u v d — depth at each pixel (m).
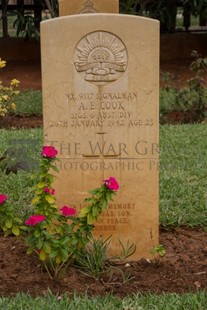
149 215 4.61
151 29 4.36
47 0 11.73
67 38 4.36
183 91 10.30
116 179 4.56
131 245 4.64
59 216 4.17
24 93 11.95
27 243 4.12
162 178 6.46
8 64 14.76
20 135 8.34
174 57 15.22
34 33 14.02
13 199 5.78
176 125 9.32
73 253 4.26
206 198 5.96
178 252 4.90
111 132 4.49
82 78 4.41
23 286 4.25
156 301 3.96
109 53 4.39
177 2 15.09
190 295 4.04
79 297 4.00
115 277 4.39
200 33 15.39
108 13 4.44
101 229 4.62
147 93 4.44
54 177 4.26
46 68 4.39
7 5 14.56
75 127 4.48
